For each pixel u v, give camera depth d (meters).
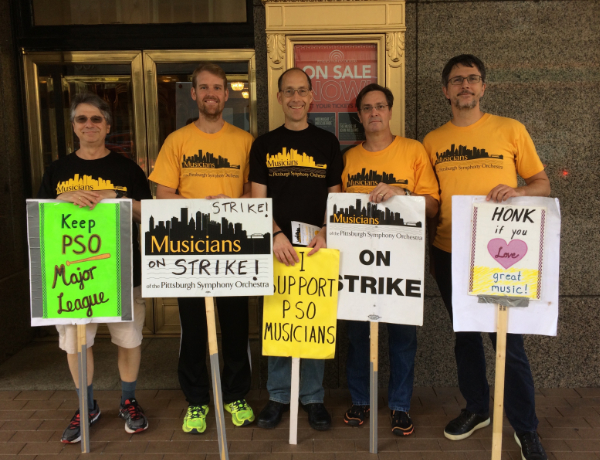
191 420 2.89
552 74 3.31
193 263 2.56
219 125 2.94
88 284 2.66
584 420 3.02
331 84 3.37
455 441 2.82
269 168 2.88
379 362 3.48
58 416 3.12
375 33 3.28
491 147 2.71
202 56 4.16
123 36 4.15
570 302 3.41
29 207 2.60
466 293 2.46
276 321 2.73
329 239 2.69
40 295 2.63
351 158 2.94
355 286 2.68
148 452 2.72
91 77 4.25
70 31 4.16
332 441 2.82
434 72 3.35
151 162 4.32
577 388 3.46
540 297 2.42
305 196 2.87
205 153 2.88
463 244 2.46
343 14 3.26
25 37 4.17
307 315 2.71
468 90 2.71
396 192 2.62
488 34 3.31
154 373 3.77
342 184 2.97
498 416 2.44
